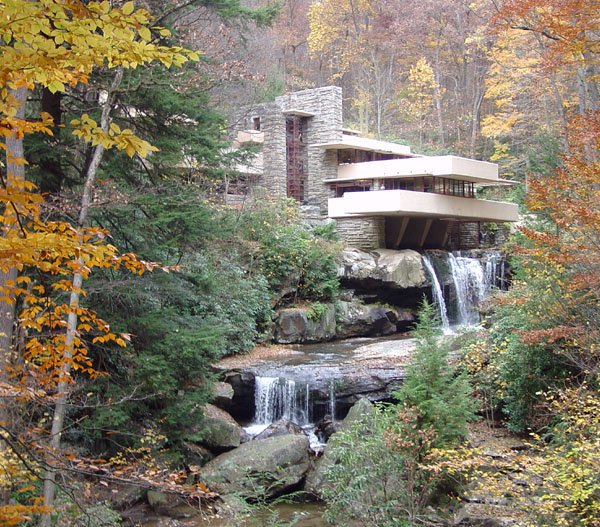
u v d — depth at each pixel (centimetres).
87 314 487
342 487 1091
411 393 1230
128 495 1184
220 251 1934
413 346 2148
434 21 4581
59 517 771
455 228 3186
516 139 4100
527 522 848
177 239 1300
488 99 4706
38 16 331
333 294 2462
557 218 1179
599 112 1167
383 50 5056
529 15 1587
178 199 1268
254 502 1265
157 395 1222
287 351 2162
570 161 1174
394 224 2897
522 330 1354
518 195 3269
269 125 2989
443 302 2620
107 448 1212
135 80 1155
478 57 4338
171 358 1274
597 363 1236
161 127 1314
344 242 2816
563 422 1127
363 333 2477
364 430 1245
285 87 3597
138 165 1327
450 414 1195
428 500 1151
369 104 4859
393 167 2892
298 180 3130
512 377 1506
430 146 4431
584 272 1180
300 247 2450
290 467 1355
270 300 2325
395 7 4775
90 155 1204
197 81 1262
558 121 3441
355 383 1748
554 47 1310
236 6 1404
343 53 4856
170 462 1238
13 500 718
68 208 987
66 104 1275
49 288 1104
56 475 777
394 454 1098
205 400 1345
